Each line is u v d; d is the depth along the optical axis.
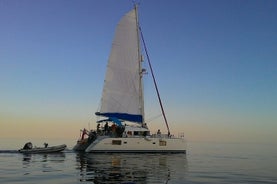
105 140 38.38
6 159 31.44
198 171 24.67
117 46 43.06
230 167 28.45
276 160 38.28
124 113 42.44
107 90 42.78
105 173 22.33
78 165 26.92
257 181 20.08
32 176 20.55
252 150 66.50
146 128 42.09
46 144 40.69
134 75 43.22
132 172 23.08
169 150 39.56
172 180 19.78
